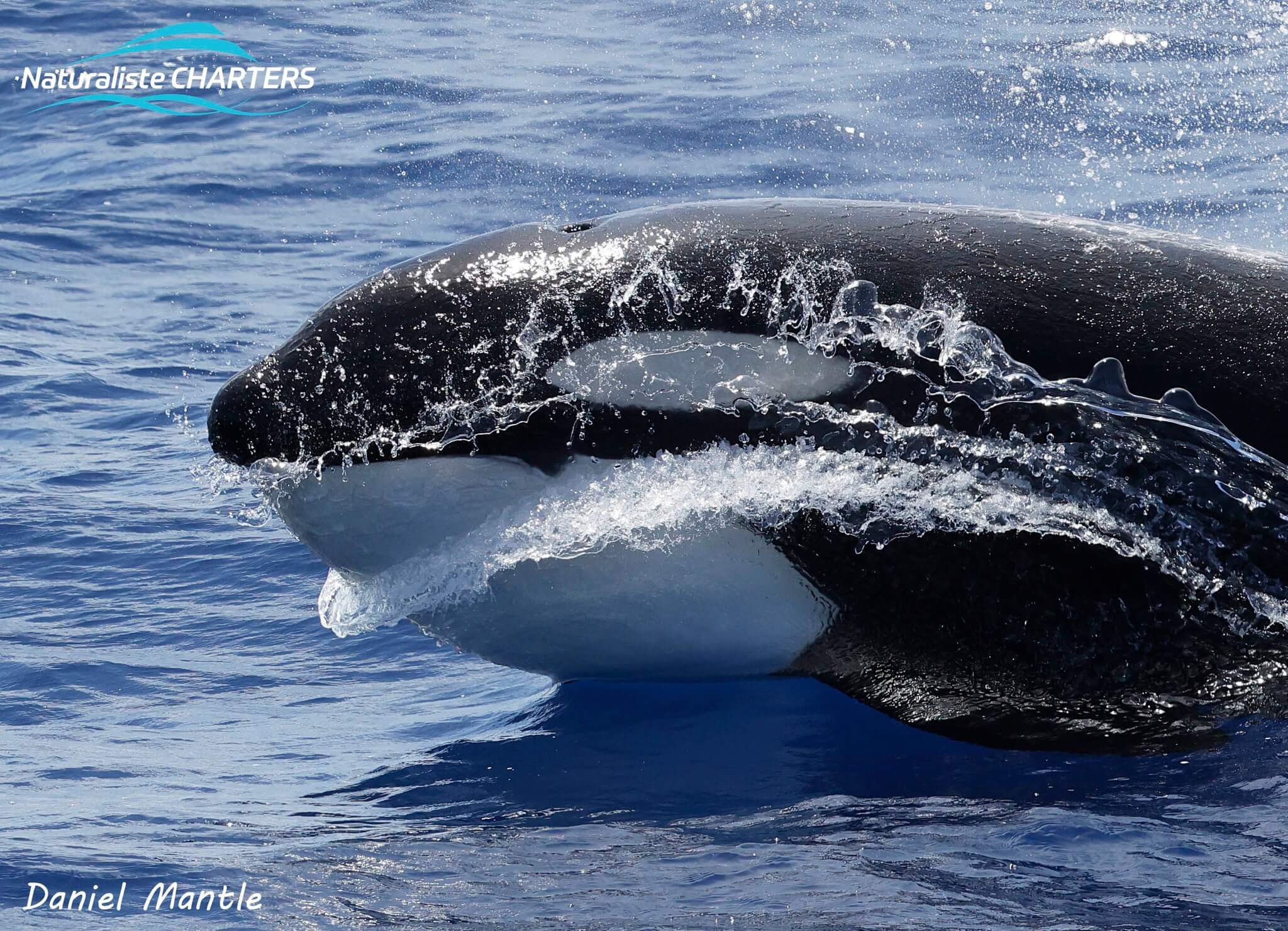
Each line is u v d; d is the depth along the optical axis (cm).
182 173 5984
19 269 4950
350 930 1403
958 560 1881
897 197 5188
